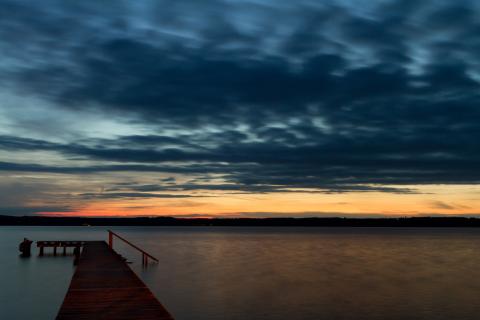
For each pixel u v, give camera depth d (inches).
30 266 1480.1
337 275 1334.9
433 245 3203.7
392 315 792.9
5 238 4013.3
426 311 827.4
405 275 1349.7
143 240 3811.5
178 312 800.9
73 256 1823.3
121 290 565.9
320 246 2945.4
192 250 2416.3
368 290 1049.5
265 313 799.1
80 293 545.6
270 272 1398.9
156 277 1237.7
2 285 1098.1
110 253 1114.1
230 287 1075.9
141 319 423.8
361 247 2861.7
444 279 1263.5
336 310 828.0
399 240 4133.9
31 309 835.4
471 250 2623.0
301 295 974.4
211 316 773.3
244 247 2760.8
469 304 892.0
